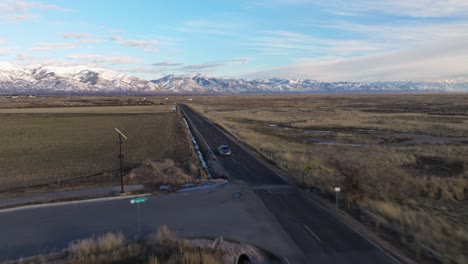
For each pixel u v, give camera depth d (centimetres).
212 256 1548
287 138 5791
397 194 2572
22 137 5959
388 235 1828
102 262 1509
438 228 1902
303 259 1562
